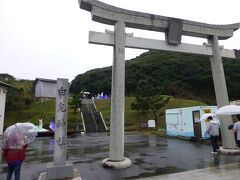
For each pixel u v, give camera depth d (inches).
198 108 688.4
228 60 2561.5
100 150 564.4
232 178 272.2
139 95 1302.9
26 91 2224.4
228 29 510.6
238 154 440.8
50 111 1619.1
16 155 253.4
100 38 392.5
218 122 492.4
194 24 471.5
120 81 384.2
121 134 374.6
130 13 413.4
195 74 2556.6
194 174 301.0
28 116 1556.3
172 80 2508.6
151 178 288.4
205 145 605.3
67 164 305.1
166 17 442.3
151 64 2706.7
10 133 258.2
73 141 772.0
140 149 565.0
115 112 378.0
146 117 1451.8
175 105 1603.1
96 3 389.1
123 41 399.9
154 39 437.7
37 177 320.2
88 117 1518.2
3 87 1091.3
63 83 327.6
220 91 476.7
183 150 530.9
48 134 1036.5
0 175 335.9
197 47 478.9
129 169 347.6
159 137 874.8
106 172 330.3
